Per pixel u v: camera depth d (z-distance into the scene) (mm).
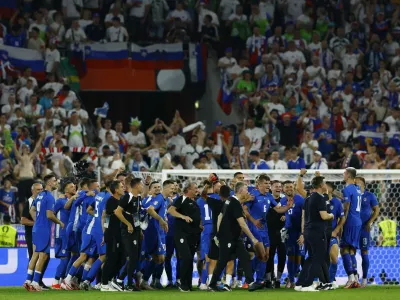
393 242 59062
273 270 51188
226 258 46312
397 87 87562
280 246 51219
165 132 81812
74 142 74062
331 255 49906
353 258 51562
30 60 81062
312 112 81438
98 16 85938
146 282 50906
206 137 80438
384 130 81438
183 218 48562
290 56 87562
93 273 49219
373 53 91000
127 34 86062
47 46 83625
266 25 90438
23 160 66938
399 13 94688
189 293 45906
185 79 86188
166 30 88688
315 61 87438
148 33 88438
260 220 49062
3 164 69500
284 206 50375
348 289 49406
